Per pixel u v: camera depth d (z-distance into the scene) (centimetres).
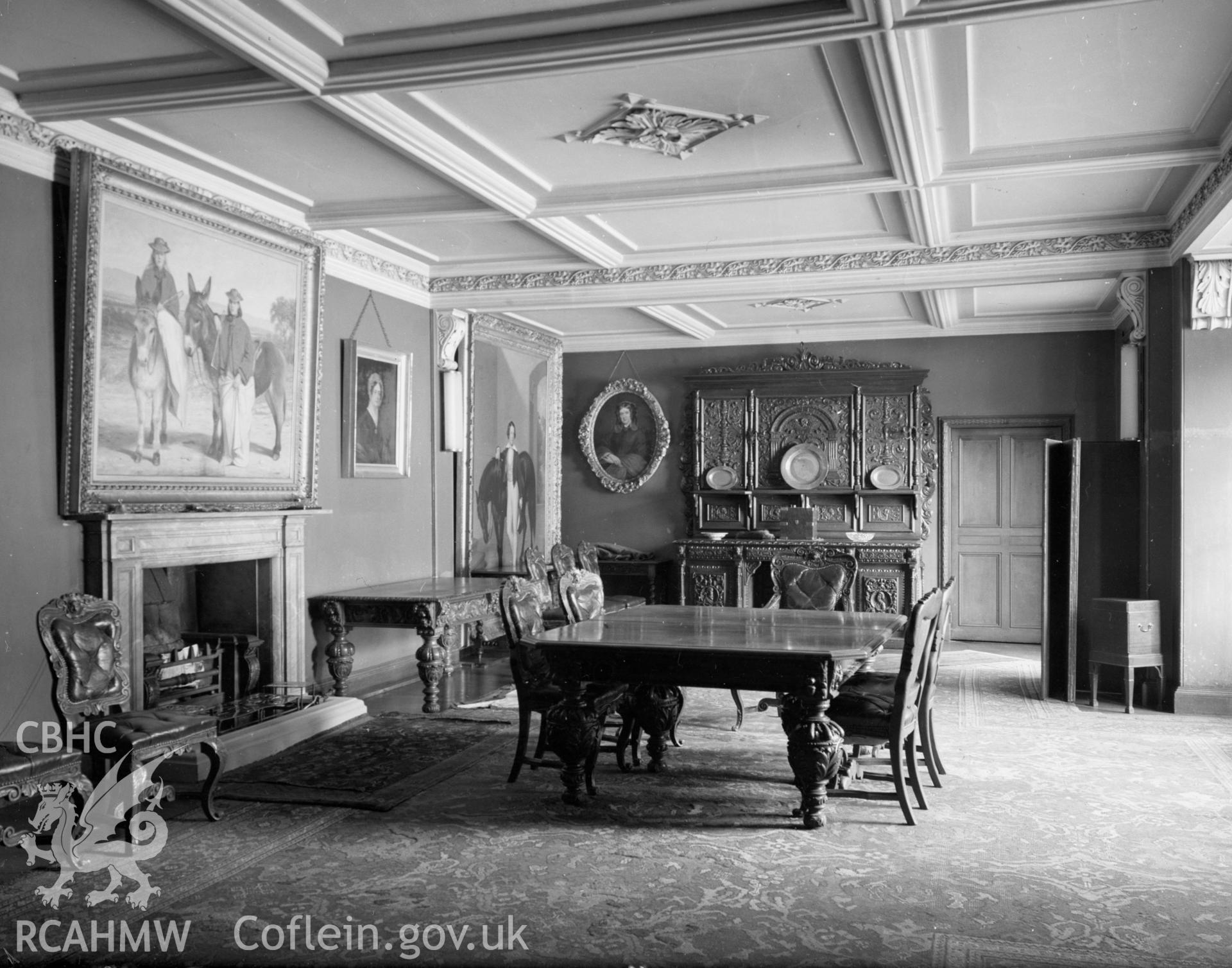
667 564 1185
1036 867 421
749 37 411
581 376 1234
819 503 1143
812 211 707
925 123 522
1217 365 725
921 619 476
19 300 522
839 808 506
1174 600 750
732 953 340
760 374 1150
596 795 526
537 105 511
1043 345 1080
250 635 706
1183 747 633
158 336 593
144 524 575
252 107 521
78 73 472
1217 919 368
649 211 709
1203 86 483
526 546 1118
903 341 1125
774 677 476
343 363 811
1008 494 1112
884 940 350
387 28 425
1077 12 411
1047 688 792
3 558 512
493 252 863
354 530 828
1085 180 635
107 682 476
